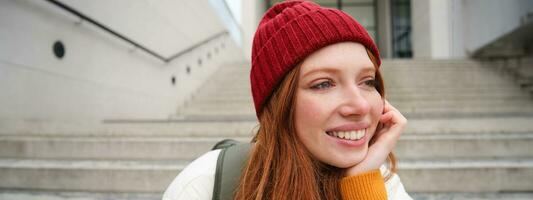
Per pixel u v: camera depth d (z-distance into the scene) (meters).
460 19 8.24
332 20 0.67
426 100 4.90
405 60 7.20
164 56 5.39
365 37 0.69
